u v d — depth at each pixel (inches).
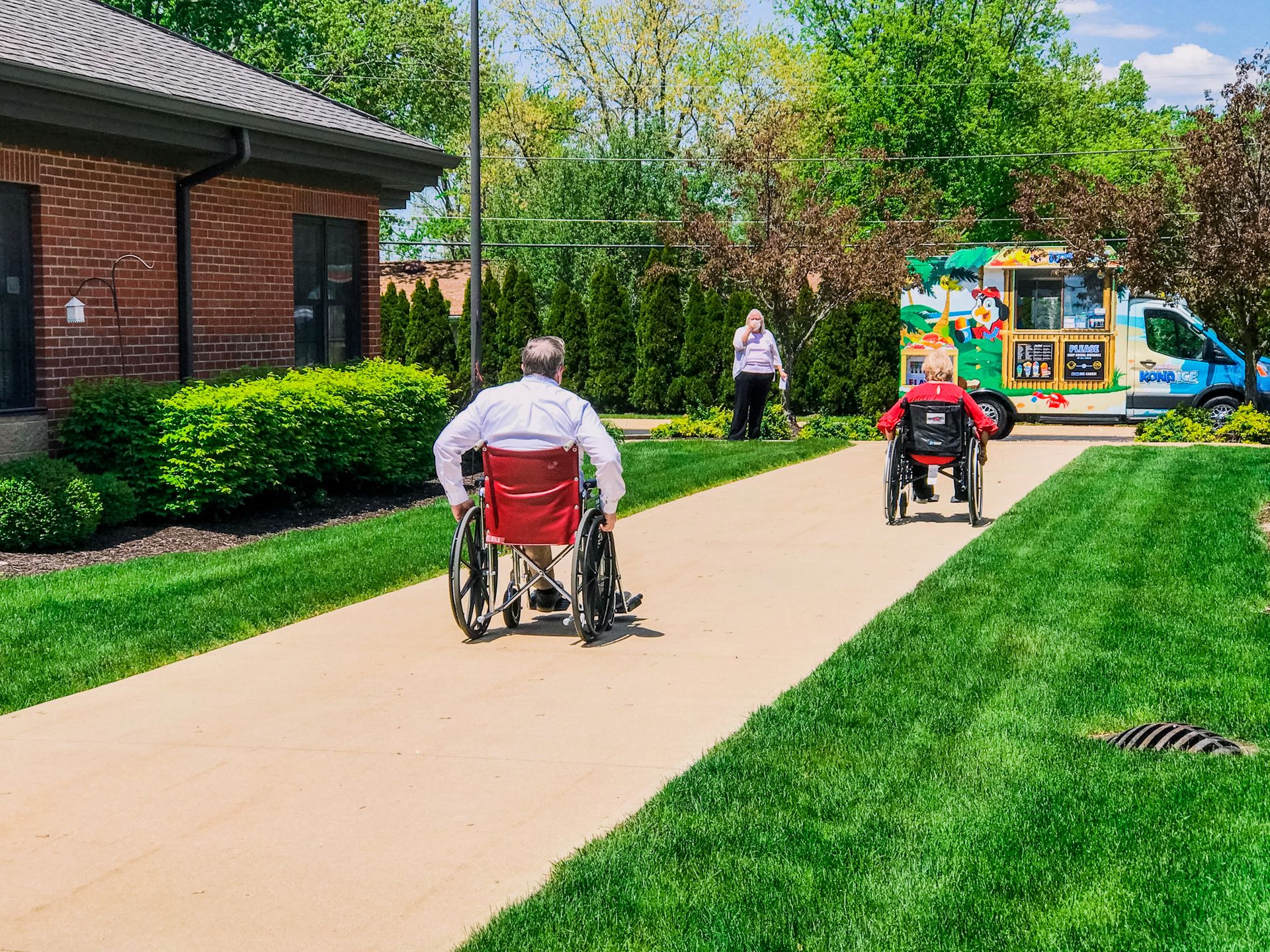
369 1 2011.6
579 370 1206.9
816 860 177.8
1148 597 332.8
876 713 244.4
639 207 1800.0
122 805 205.9
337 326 645.3
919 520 481.1
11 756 229.8
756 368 765.9
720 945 153.8
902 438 477.1
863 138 1993.1
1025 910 161.0
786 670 283.1
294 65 1793.8
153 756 229.8
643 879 172.9
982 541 419.8
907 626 310.0
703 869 175.8
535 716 251.9
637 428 994.7
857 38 2073.1
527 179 2182.6
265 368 566.6
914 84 1973.4
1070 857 176.7
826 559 406.3
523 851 187.0
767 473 621.0
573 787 212.8
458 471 313.0
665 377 1159.0
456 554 305.7
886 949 152.3
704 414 848.3
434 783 214.8
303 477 533.6
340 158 601.0
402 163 645.9
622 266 1795.0
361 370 585.6
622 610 327.0
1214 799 195.6
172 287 535.5
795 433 829.8
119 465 479.8
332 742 236.7
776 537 445.4
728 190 1898.4
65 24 534.0
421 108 2107.5
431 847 188.7
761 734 232.8
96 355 500.4
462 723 247.6
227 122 522.6
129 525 480.7
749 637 312.2
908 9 2021.4
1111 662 275.1
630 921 161.0
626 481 565.9
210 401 475.2
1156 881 167.9
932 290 889.5
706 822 192.2
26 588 360.5
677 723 246.5
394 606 351.6
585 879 173.3
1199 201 736.3
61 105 460.1
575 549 299.4
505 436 308.0
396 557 406.9
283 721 249.8
